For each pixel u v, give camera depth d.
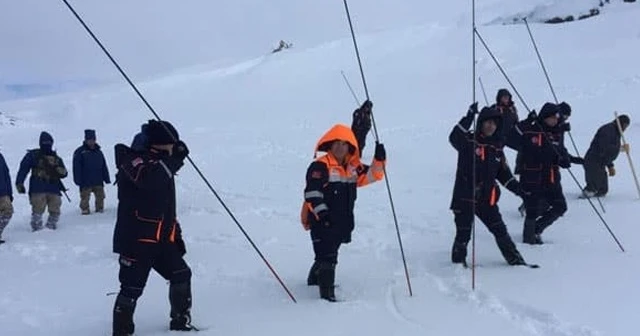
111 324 5.86
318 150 6.25
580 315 5.52
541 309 5.66
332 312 5.89
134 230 5.25
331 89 30.38
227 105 31.20
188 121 28.92
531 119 8.22
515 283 6.46
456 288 6.42
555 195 8.14
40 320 6.07
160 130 5.19
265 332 5.47
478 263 7.31
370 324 5.57
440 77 28.36
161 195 5.25
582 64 25.88
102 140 26.00
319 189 6.00
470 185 7.09
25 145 27.25
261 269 7.54
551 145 8.00
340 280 6.91
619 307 5.67
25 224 12.15
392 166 14.86
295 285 6.84
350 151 6.27
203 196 13.11
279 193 12.99
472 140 7.04
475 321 5.55
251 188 13.70
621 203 10.07
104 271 7.89
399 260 7.62
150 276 7.39
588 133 16.20
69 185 16.67
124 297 5.31
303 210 6.36
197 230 9.95
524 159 8.13
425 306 5.97
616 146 10.46
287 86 32.78
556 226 8.95
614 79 22.61
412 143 17.80
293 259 7.98
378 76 30.94
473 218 6.66
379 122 22.08
